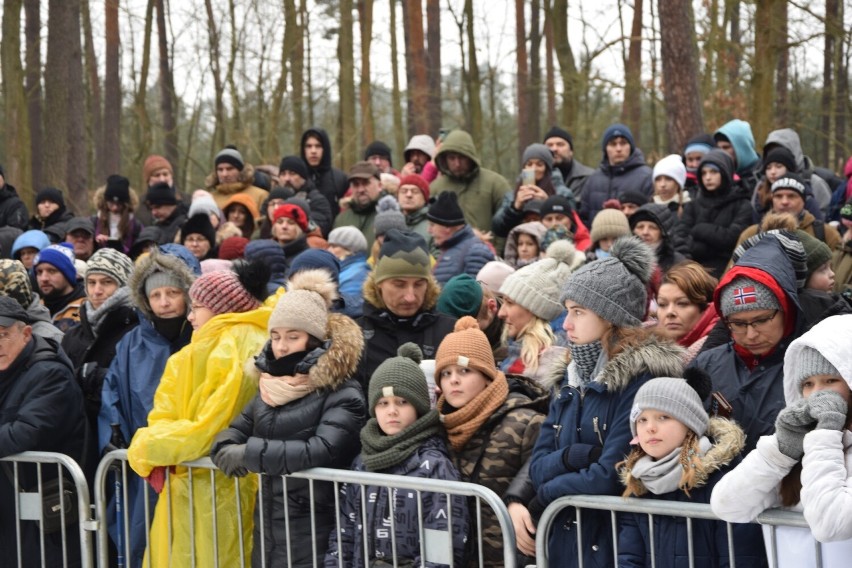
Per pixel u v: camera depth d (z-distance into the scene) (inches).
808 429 111.2
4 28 531.5
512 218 288.7
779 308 132.5
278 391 156.9
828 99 721.6
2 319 180.1
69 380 185.5
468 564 146.4
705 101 551.8
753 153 306.5
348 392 157.6
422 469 145.3
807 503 107.6
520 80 780.6
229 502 167.5
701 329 165.6
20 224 345.1
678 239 268.8
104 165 772.0
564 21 642.8
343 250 263.1
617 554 130.9
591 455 131.9
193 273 191.0
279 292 186.7
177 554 167.6
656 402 124.7
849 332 113.6
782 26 481.7
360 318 185.3
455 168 314.0
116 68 756.0
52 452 180.2
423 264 180.5
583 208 318.3
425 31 733.9
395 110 700.0
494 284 212.5
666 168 294.7
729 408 132.3
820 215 254.4
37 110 743.1
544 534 134.6
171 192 331.3
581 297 136.3
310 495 151.9
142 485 179.0
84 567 179.5
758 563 124.3
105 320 202.8
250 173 355.3
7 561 186.1
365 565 146.6
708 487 124.7
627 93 701.3
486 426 149.7
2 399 182.7
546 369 167.5
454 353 150.5
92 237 307.7
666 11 426.0
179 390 168.9
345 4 644.1
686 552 125.3
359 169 310.8
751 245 152.1
